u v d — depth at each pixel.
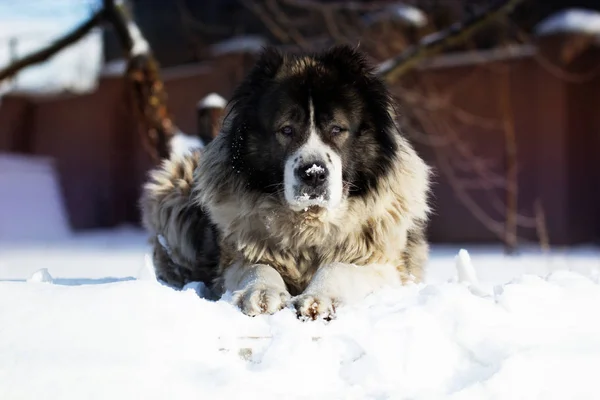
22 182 21.17
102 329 2.93
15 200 20.69
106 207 22.53
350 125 4.21
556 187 14.75
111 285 3.32
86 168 22.92
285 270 4.35
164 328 2.95
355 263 4.28
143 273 3.80
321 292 3.50
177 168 5.37
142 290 3.23
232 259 4.39
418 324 3.04
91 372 2.66
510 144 12.23
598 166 15.29
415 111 13.76
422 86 15.66
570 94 14.75
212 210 4.42
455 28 9.55
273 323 3.14
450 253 12.78
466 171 15.80
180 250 5.18
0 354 2.76
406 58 9.77
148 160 21.84
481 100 15.53
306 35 15.04
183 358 2.81
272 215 4.21
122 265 9.90
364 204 4.25
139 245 16.23
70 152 23.23
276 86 4.28
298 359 2.86
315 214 4.12
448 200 16.02
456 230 15.99
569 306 3.30
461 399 2.65
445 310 3.13
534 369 2.77
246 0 16.02
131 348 2.82
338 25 13.95
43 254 12.87
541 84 14.89
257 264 4.09
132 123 22.09
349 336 2.97
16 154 23.64
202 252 5.04
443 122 15.54
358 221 4.27
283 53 4.55
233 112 4.45
